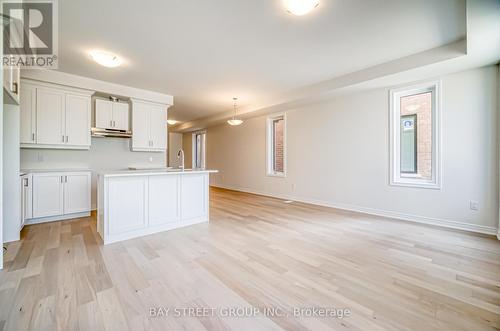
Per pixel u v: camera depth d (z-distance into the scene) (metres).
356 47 2.97
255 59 3.33
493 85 3.06
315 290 1.80
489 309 1.57
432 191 3.59
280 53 3.14
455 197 3.38
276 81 4.25
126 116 4.75
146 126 4.92
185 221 3.48
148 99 4.86
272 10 2.22
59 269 2.09
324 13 2.27
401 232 3.21
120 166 4.88
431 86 3.58
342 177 4.71
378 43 2.87
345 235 3.09
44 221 3.62
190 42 2.84
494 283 1.90
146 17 2.32
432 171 3.64
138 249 2.57
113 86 4.40
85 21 2.38
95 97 4.52
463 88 3.27
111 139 4.79
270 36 2.71
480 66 3.11
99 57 3.04
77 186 3.88
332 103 4.84
